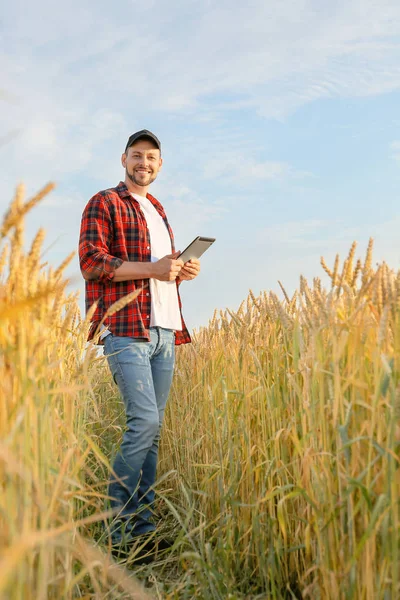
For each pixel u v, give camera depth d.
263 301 2.97
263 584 2.41
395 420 1.66
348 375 1.91
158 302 3.39
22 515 1.40
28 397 1.50
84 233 3.29
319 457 2.03
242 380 2.91
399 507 1.65
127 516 3.02
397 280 1.91
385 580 1.62
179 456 4.09
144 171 3.63
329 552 1.92
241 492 2.73
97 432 4.02
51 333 2.01
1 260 1.51
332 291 2.02
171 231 3.97
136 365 3.19
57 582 1.65
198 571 2.21
